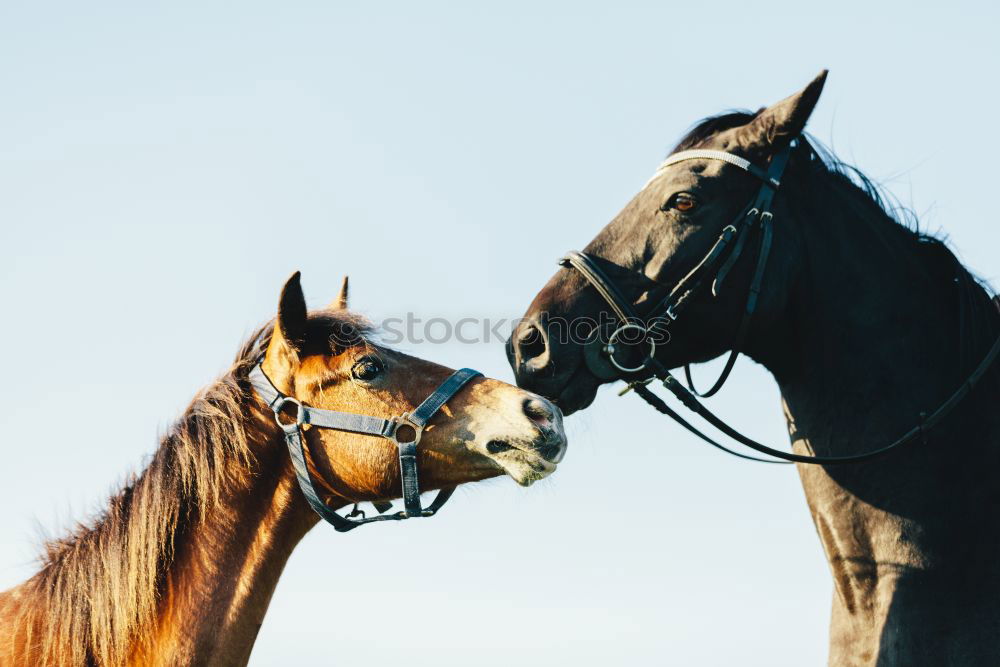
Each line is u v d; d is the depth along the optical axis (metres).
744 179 9.08
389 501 8.37
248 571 8.06
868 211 9.23
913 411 8.59
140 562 7.86
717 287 8.80
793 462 8.71
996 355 8.70
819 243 8.98
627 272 8.94
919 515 8.36
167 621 7.86
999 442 8.50
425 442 8.02
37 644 7.77
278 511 8.18
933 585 8.23
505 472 7.96
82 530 8.17
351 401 8.10
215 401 8.26
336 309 8.48
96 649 7.77
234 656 7.94
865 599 8.51
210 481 8.06
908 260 9.07
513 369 8.95
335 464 8.09
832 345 8.82
